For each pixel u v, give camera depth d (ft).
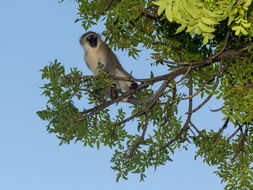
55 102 31.12
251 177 22.76
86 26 34.76
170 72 33.76
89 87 32.14
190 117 34.88
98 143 33.96
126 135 36.55
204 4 17.25
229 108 27.43
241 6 17.97
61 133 31.55
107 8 33.83
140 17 36.09
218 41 35.60
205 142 34.68
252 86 27.45
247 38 30.22
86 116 32.37
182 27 17.79
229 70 30.58
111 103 33.40
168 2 16.75
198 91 29.94
